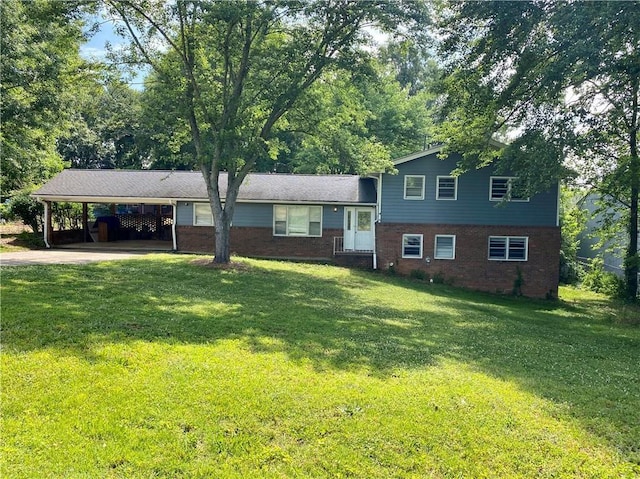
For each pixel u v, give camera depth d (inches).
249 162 678.5
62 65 682.8
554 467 164.6
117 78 676.7
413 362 271.7
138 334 287.0
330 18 613.3
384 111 1393.9
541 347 354.9
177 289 464.8
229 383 216.2
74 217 1100.5
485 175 816.9
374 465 161.0
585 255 1342.3
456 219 824.9
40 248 878.4
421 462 163.6
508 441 178.9
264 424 182.1
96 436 168.9
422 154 815.1
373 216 899.4
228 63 643.5
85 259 685.9
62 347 253.0
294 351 275.9
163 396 199.8
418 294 628.4
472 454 169.8
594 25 433.1
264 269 666.8
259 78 634.8
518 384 243.0
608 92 536.7
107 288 437.1
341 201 879.7
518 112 559.2
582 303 785.6
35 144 844.6
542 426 192.9
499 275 823.7
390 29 606.5
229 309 390.6
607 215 919.7
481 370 266.5
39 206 1008.2
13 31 615.2
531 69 505.0
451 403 208.7
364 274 751.7
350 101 732.0
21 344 253.9
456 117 669.3
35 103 695.7
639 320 586.2
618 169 643.5
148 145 1038.4
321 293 532.7
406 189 826.2
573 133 530.3
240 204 898.7
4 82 649.0
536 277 823.1
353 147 735.1
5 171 812.6
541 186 552.4
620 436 187.8
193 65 651.5
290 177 986.1
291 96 636.1
